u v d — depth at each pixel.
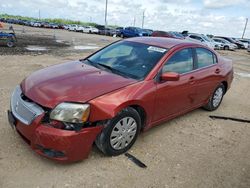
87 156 3.45
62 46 19.20
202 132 4.95
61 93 3.35
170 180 3.41
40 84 3.59
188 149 4.25
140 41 4.92
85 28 50.47
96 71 4.09
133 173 3.46
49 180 3.18
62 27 63.94
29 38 24.12
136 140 4.32
